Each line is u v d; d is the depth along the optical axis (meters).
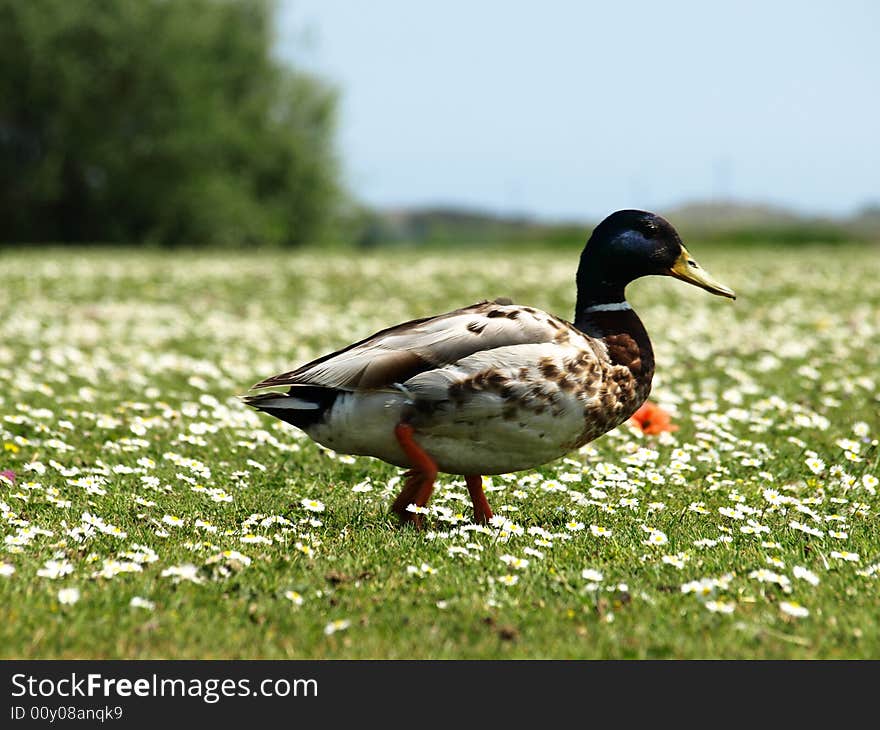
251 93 97.19
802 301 29.67
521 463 9.80
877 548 9.27
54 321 25.91
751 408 16.19
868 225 90.94
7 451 12.74
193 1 90.75
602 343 10.18
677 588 8.07
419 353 9.30
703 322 25.41
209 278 36.38
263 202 94.69
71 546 8.88
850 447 12.91
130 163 86.19
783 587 7.98
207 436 14.09
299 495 11.30
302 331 25.02
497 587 8.04
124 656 6.86
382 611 7.58
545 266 41.12
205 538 9.32
